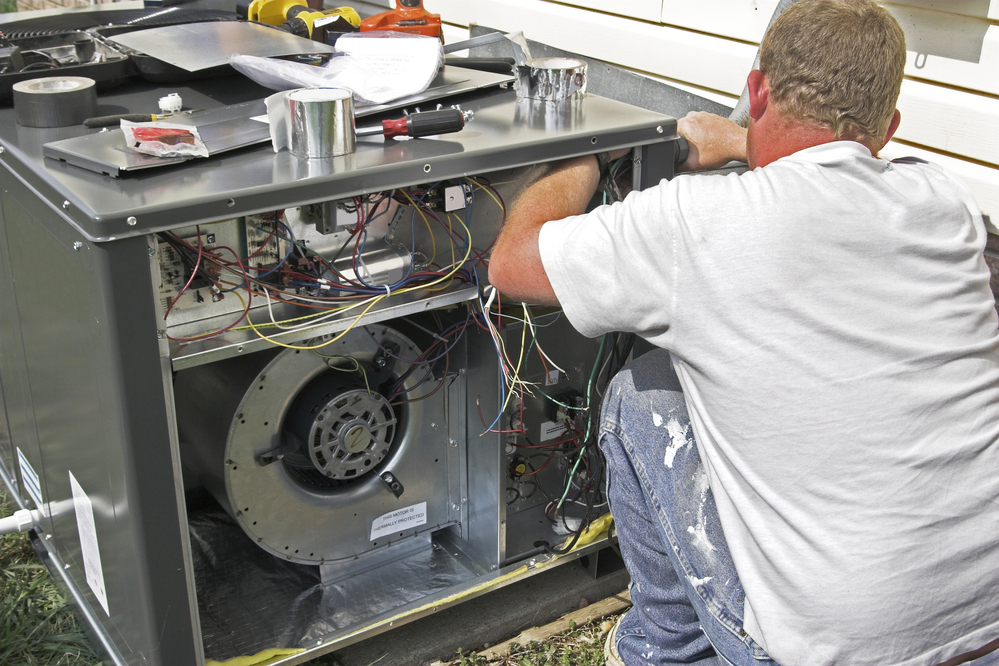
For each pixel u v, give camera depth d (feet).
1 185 5.54
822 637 4.36
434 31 7.81
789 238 4.17
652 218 4.45
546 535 6.92
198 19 8.04
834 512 4.29
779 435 4.31
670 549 5.25
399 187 4.97
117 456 4.63
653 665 5.84
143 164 4.50
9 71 6.17
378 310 5.41
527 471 6.74
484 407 6.35
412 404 6.40
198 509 7.59
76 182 4.46
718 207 4.28
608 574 7.17
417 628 6.54
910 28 6.32
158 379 4.49
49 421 5.85
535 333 6.25
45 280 5.14
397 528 6.68
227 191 4.33
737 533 4.66
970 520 4.40
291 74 5.60
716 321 4.33
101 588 5.65
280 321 5.16
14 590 6.82
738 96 7.51
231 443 5.65
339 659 6.23
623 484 5.66
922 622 4.35
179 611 4.97
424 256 6.00
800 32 4.58
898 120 5.12
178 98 5.68
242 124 5.31
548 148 5.33
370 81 5.77
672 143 5.96
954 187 4.73
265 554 6.95
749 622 4.74
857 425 4.23
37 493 6.70
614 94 8.09
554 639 6.66
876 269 4.25
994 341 4.56
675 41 7.98
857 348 4.23
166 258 4.82
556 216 5.25
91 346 4.60
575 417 6.77
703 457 4.84
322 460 5.97
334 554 6.45
